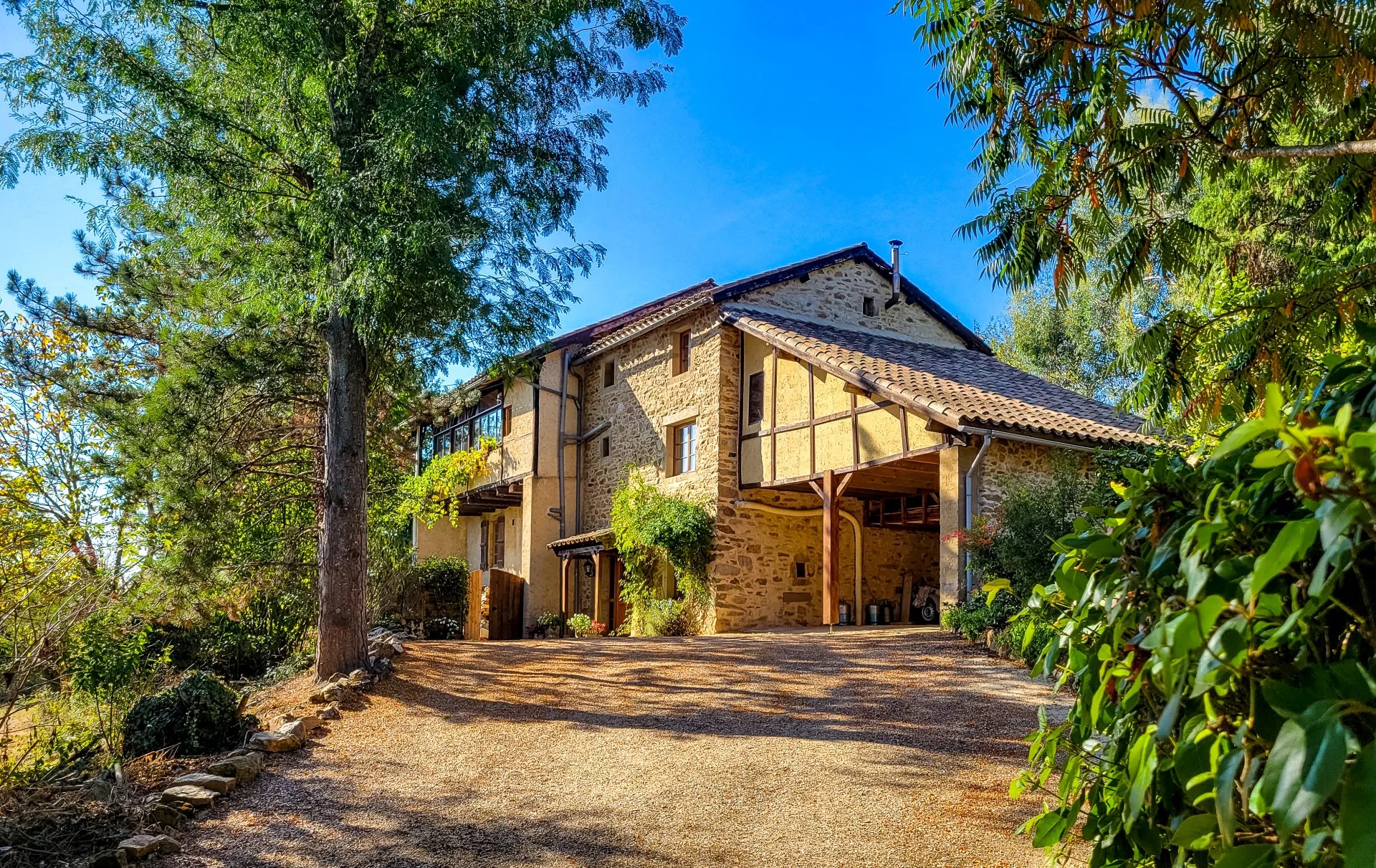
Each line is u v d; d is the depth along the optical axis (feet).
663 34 28.73
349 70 25.11
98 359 41.65
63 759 18.92
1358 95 15.03
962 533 34.14
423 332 27.63
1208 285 23.30
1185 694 4.63
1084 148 14.66
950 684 25.46
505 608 60.90
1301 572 4.22
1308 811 3.21
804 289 50.90
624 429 57.47
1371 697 3.52
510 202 27.48
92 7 23.89
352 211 23.18
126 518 31.32
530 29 24.88
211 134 25.09
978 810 15.53
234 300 32.63
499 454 65.31
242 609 37.17
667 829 15.31
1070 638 6.07
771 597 48.47
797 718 22.50
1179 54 14.62
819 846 14.38
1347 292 14.56
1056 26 13.48
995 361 53.57
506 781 18.20
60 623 20.20
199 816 16.22
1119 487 5.69
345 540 27.04
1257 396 15.20
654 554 51.78
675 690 26.20
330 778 18.44
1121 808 5.84
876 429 39.86
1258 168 23.77
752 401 48.14
